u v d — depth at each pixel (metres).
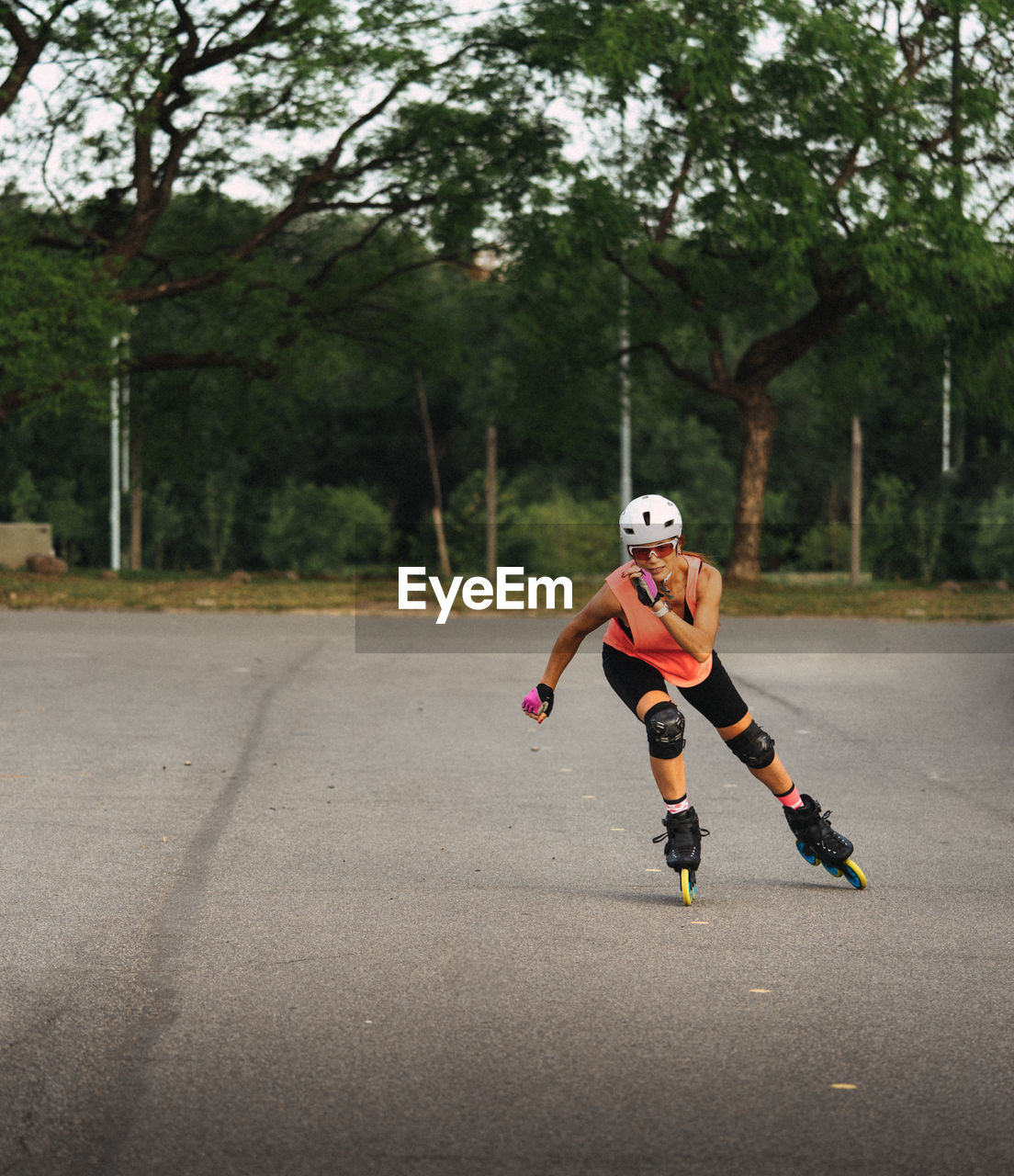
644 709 5.68
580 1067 3.84
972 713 11.30
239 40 25.08
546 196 24.62
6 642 16.33
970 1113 3.55
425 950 4.93
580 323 28.59
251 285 28.30
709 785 8.22
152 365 29.64
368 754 9.20
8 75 24.83
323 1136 3.40
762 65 23.31
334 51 24.89
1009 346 24.80
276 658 14.97
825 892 5.80
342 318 31.72
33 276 23.62
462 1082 3.73
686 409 54.94
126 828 6.89
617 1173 3.22
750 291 27.16
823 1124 3.48
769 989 4.51
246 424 34.72
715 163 23.48
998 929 5.23
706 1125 3.47
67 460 53.66
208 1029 4.12
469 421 51.75
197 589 24.64
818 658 15.60
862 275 24.84
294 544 51.00
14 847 6.44
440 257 29.84
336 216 30.86
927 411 48.03
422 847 6.56
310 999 4.39
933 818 7.32
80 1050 3.95
